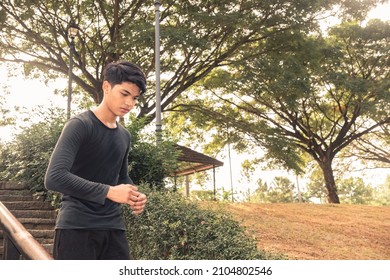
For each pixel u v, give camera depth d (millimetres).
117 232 2324
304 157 33312
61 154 2066
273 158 26141
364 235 12789
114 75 2219
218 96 27844
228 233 5832
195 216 5914
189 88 27125
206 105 27969
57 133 9680
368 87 23984
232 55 22359
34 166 9430
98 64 21156
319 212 15789
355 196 53062
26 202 8750
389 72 27891
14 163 9516
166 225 5816
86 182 2023
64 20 20828
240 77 20453
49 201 8906
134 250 6414
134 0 20297
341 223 14086
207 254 5469
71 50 19328
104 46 21422
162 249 5926
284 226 12039
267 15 20266
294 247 9930
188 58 20781
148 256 6027
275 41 21531
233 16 18703
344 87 23500
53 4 19984
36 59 22953
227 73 24438
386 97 23750
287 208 15758
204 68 24391
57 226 2199
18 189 9367
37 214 8422
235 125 24719
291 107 20516
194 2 20156
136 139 9844
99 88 21047
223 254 5328
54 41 22188
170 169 10102
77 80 21453
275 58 21438
